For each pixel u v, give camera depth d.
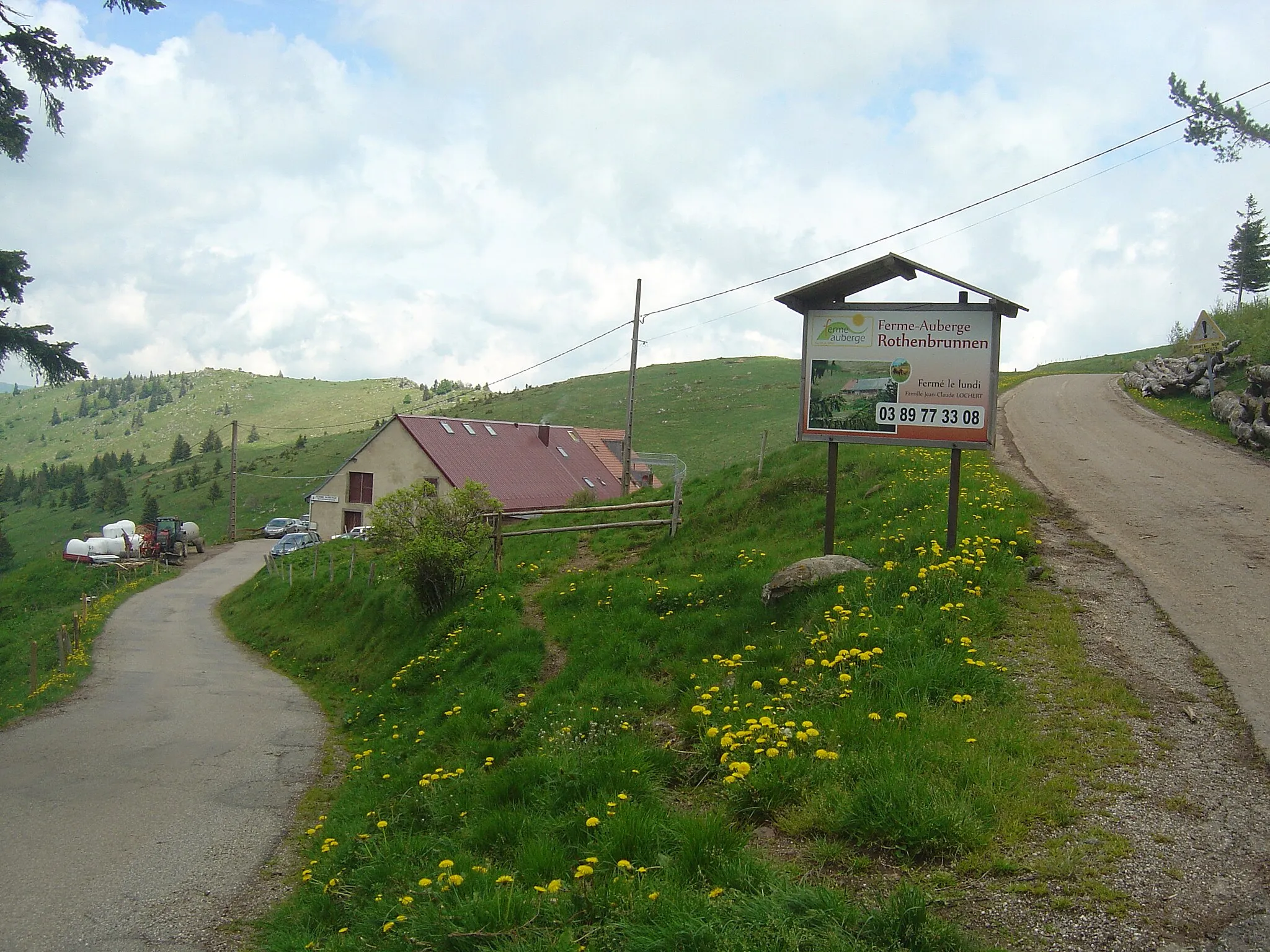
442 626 16.34
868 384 11.39
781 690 7.95
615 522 21.98
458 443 50.50
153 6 12.52
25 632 32.03
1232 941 3.92
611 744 7.51
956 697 6.87
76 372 13.92
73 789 10.41
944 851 4.93
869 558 11.59
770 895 4.31
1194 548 11.74
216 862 7.89
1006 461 19.34
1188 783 5.64
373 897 6.06
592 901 4.65
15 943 6.16
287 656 22.75
